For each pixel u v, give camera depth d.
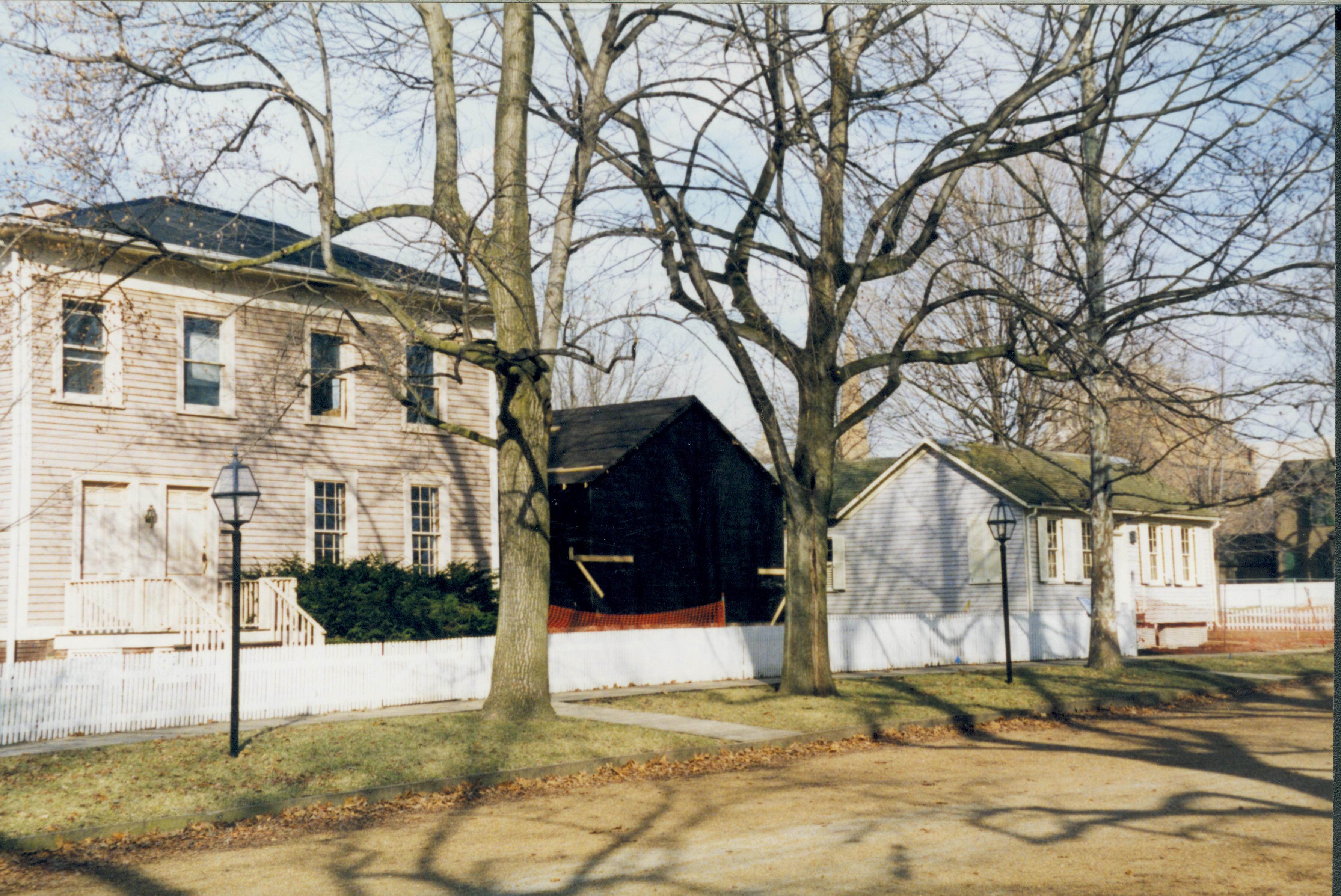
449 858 9.63
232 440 23.39
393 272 17.27
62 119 14.35
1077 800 11.91
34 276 16.36
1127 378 18.77
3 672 14.48
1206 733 18.02
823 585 20.98
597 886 8.48
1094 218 24.34
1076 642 33.25
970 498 35.50
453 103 16.70
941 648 29.33
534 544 16.48
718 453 31.64
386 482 25.88
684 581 29.92
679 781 13.65
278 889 8.69
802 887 8.30
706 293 19.39
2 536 20.34
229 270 15.98
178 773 12.65
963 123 19.11
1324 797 11.91
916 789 12.81
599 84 16.59
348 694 18.06
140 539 21.89
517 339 16.16
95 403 21.41
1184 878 8.43
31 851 10.20
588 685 21.81
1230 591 56.25
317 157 15.20
